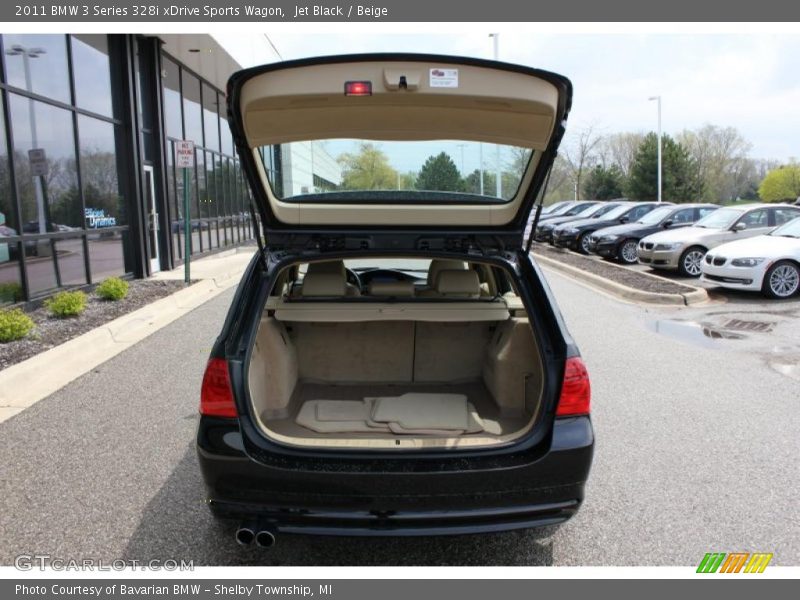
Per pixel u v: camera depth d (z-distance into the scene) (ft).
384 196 11.39
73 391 17.97
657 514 11.23
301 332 12.80
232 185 65.31
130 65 38.70
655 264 42.93
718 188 203.31
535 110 9.15
